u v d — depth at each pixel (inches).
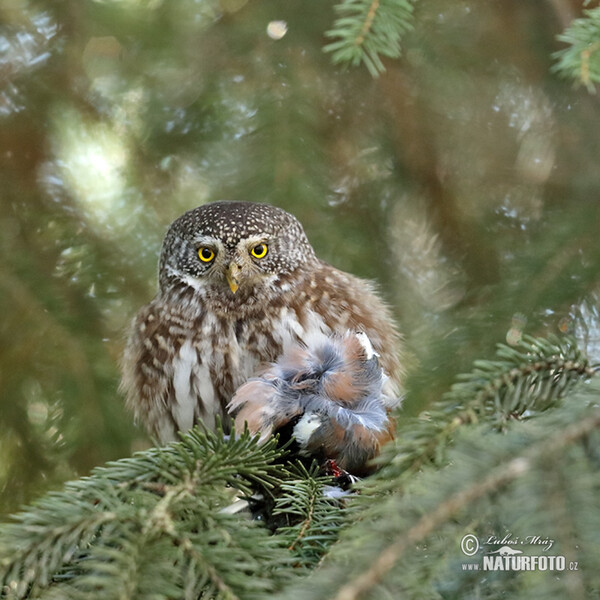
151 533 200.2
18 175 444.1
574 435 199.0
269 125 431.8
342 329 370.3
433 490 195.0
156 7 440.8
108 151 457.7
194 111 453.4
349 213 469.4
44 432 408.5
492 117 470.6
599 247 404.8
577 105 469.7
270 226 376.2
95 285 424.8
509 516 189.9
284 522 266.5
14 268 409.1
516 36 461.1
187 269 377.1
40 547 203.0
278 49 439.5
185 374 366.6
